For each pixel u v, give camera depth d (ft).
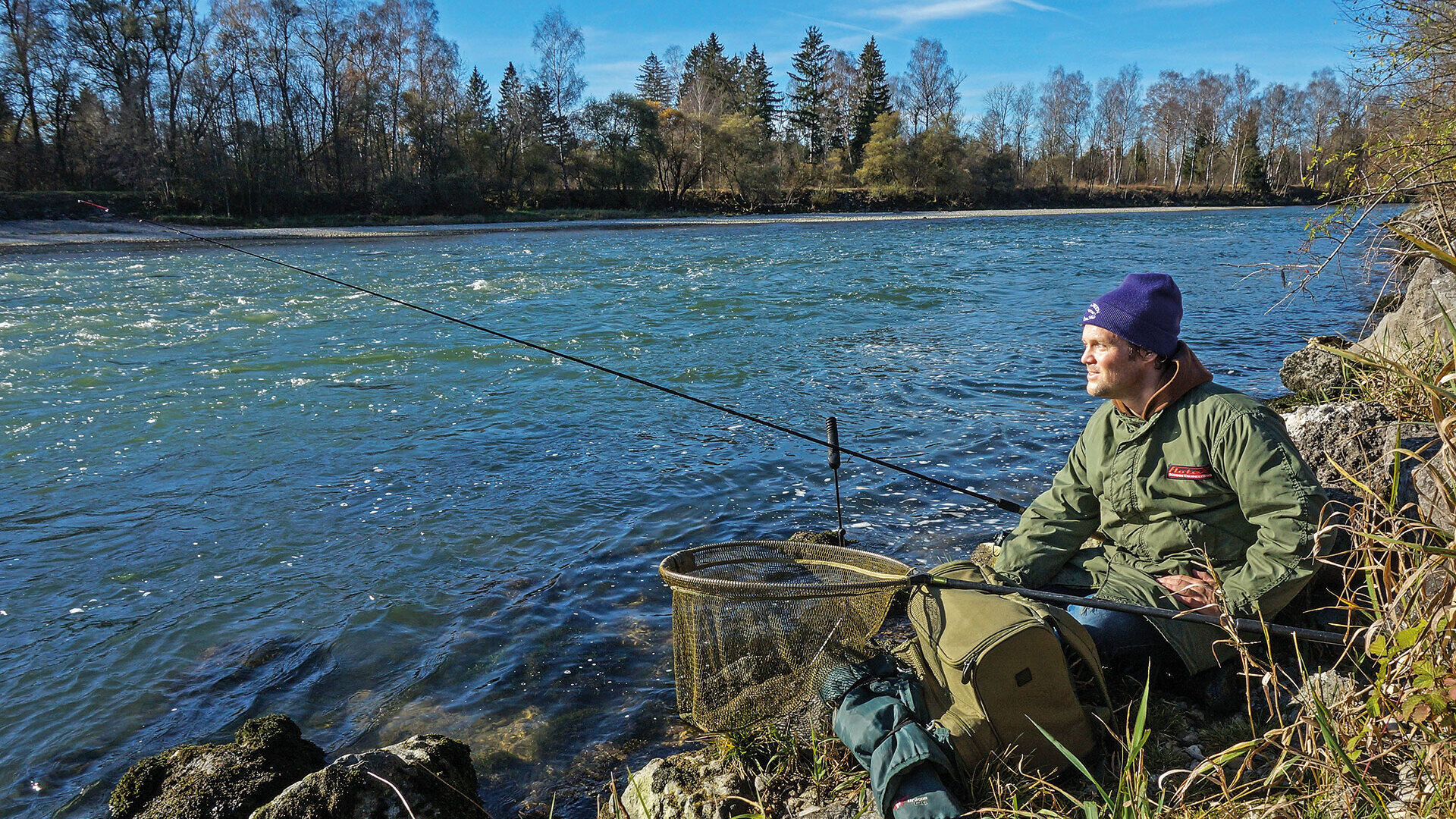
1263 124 296.51
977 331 39.50
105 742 11.15
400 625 13.80
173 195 168.76
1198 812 6.89
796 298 52.90
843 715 8.02
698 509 18.19
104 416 26.50
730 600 8.49
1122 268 70.95
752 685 8.56
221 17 190.19
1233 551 8.69
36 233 133.69
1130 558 9.30
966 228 158.30
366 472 21.01
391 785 8.16
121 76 171.01
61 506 19.11
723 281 63.87
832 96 323.16
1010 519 16.93
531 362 33.91
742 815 8.28
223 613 14.33
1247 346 34.12
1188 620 7.89
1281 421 8.48
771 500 18.53
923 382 28.96
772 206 242.58
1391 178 15.69
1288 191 287.28
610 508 18.37
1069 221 179.32
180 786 8.93
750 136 241.76
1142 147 354.13
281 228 163.63
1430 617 6.08
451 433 24.17
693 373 31.58
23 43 169.27
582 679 12.10
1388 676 6.21
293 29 197.36
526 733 10.94
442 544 16.75
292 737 9.81
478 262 85.76
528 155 222.28
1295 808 6.78
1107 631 8.75
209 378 32.01
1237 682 8.64
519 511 18.30
